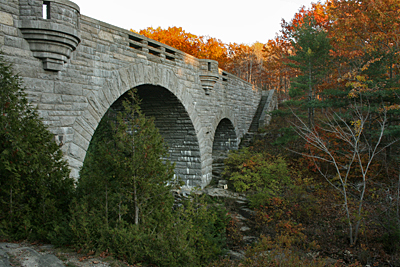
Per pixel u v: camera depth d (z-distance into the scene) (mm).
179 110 14773
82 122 8492
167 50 13211
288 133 17781
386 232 10031
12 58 6621
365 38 16062
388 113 14117
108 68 9469
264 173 15359
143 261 5559
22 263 4355
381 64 14859
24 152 5363
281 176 15219
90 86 8781
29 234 5535
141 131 6176
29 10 6746
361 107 12977
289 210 12148
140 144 6098
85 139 8609
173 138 16594
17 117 5527
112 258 5172
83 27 8523
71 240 5305
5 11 6496
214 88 17906
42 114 7297
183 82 14289
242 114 23484
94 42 8922
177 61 13695
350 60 16750
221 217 11859
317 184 14578
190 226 7160
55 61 7336
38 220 5652
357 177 14617
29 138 5488
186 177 16578
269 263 7531
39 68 7211
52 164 5961
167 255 5559
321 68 17344
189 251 6250
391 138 15773
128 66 10352
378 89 13500
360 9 15664
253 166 16609
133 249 5391
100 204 5773
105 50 9352
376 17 14734
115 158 5902
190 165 16484
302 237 10250
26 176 5570
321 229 11266
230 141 22484
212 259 8555
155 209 6426
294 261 7633
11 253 4660
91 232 5398
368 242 10055
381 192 12570
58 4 7039
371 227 10984
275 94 30172
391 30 14711
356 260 9086
